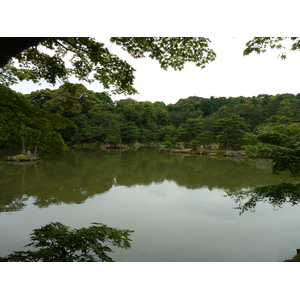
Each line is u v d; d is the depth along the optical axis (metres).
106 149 45.50
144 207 10.16
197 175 18.36
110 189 13.57
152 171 20.39
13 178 16.20
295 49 4.35
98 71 5.36
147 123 59.12
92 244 3.65
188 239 6.98
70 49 4.93
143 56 4.87
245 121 46.09
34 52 5.03
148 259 5.77
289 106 41.06
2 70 5.39
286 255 6.05
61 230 3.91
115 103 63.44
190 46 4.51
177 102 83.38
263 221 8.37
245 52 4.57
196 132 41.28
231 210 9.64
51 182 15.20
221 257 5.95
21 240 6.77
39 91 40.72
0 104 4.43
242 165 24.27
